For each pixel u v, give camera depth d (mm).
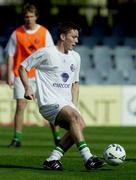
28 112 52812
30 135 42844
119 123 54250
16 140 33969
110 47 67562
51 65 23688
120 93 54250
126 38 68562
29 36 33938
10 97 52812
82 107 53875
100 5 68250
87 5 67875
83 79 62906
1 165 25391
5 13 67250
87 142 37531
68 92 23922
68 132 23641
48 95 23625
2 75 57438
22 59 34000
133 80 63938
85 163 22938
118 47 65688
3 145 35094
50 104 23406
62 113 23109
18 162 26422
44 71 23844
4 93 52688
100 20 69062
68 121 23000
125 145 35656
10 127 50094
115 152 23562
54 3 66312
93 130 47906
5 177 21984
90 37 68125
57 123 23562
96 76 63188
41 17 66188
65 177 21984
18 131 34031
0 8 67062
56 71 23719
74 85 24625
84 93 53938
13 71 34812
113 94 54219
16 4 66312
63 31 23719
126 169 24281
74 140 23016
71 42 23719
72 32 23688
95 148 33562
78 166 25125
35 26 34094
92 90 54000
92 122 54062
